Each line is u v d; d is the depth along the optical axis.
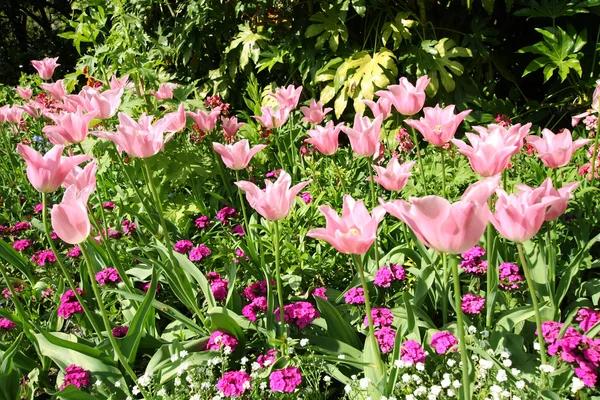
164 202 4.29
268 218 2.28
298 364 2.37
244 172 4.73
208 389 2.36
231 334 2.61
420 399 2.25
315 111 3.80
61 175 2.25
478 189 1.48
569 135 2.44
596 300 2.73
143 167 4.11
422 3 5.45
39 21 14.22
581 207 3.10
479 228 1.49
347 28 5.94
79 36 5.01
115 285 3.20
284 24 6.01
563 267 2.89
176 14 6.82
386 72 5.46
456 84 5.48
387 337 2.39
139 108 4.92
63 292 3.21
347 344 2.59
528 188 1.92
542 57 4.87
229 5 6.38
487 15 5.85
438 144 2.67
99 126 4.42
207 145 4.77
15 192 4.97
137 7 6.63
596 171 3.20
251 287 2.87
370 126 2.64
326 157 4.42
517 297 2.82
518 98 5.69
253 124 5.35
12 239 4.29
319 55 6.00
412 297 2.86
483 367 2.13
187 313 3.24
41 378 2.83
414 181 3.85
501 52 6.06
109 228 3.81
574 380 1.94
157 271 2.95
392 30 5.39
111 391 2.50
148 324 2.94
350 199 1.96
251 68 6.50
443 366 2.30
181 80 7.27
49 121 5.77
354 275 3.22
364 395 2.21
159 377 2.50
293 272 3.28
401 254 3.15
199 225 3.80
